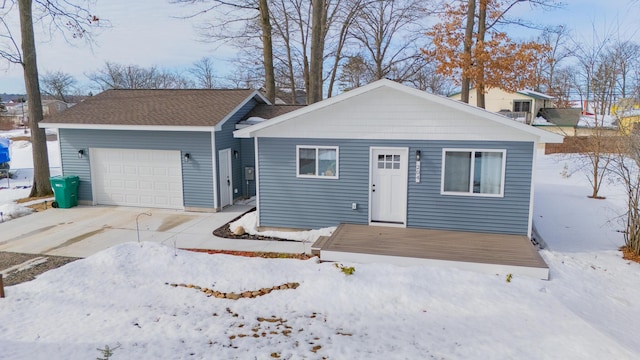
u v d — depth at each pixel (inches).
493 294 281.9
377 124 421.1
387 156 427.5
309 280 301.4
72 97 2581.2
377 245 367.2
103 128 557.0
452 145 406.0
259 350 214.7
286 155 448.1
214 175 547.5
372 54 1157.7
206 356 207.8
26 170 941.8
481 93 860.0
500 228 404.5
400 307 265.3
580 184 727.1
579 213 521.7
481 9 830.5
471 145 401.1
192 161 552.1
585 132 1135.6
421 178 417.7
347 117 426.6
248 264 331.6
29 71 634.8
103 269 322.0
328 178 441.1
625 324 258.5
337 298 277.3
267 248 406.6
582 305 279.0
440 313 257.0
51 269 360.2
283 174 451.8
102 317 252.4
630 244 384.2
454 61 864.3
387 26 1132.5
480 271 324.2
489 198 403.2
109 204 592.7
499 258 333.4
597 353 207.3
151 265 329.7
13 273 353.1
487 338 226.5
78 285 298.7
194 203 560.4
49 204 593.6
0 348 213.3
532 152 386.9
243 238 441.1
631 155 404.8
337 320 250.7
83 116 586.2
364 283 293.6
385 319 250.8
